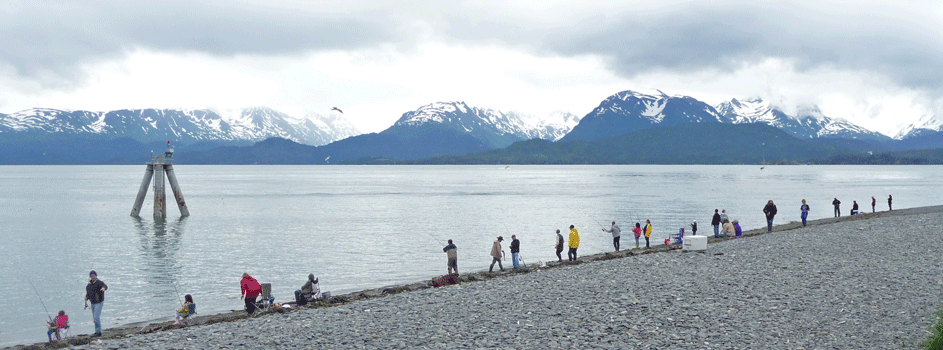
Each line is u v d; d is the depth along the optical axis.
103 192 174.38
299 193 165.38
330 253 58.16
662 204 118.19
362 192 170.00
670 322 23.31
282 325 25.28
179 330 25.17
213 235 73.00
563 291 30.50
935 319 21.89
